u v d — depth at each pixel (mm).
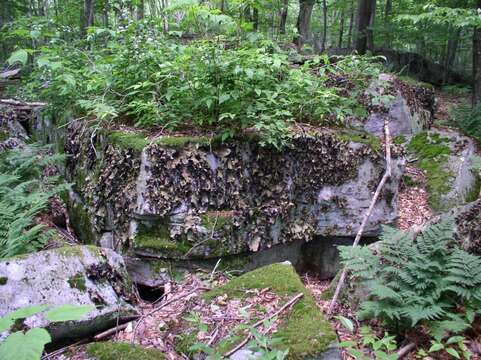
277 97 4715
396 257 3363
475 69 9508
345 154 4660
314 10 21438
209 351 2449
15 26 6668
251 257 4273
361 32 13344
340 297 3537
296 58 6582
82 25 8977
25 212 4355
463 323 2811
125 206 3969
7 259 2990
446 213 3824
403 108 6504
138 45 4809
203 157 4027
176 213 3922
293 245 4617
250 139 4207
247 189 4211
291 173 4418
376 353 2520
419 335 2979
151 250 3881
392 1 15617
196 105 4270
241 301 3102
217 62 4223
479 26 6852
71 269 3117
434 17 6941
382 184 4680
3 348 1064
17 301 2791
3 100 7305
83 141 4758
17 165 5473
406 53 15078
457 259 3127
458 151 6234
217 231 4004
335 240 4750
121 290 3346
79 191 4750
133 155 3953
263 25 7879
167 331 3016
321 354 2531
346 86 6328
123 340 2961
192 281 3814
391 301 3043
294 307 2938
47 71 5625
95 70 5082
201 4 4793
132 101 4566
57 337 2836
